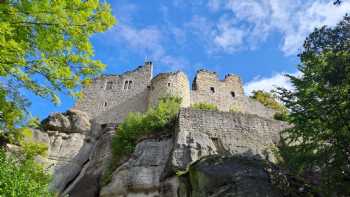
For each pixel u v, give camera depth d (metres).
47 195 10.72
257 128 18.50
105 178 18.16
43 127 26.88
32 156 12.38
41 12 7.60
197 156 15.32
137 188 15.42
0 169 9.12
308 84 13.44
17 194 8.85
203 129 17.59
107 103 36.50
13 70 7.76
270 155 16.64
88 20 8.77
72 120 27.91
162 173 15.40
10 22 7.49
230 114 18.80
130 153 18.91
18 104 9.38
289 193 11.40
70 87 8.88
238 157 12.79
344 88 12.85
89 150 26.06
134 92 37.03
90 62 9.08
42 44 7.93
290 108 13.73
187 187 13.08
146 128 19.47
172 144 17.39
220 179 11.55
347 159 11.98
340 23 16.22
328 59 13.98
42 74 8.51
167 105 22.58
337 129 12.34
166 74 33.22
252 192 10.88
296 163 12.77
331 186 11.74
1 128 10.28
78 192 18.92
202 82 37.91
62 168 23.91
